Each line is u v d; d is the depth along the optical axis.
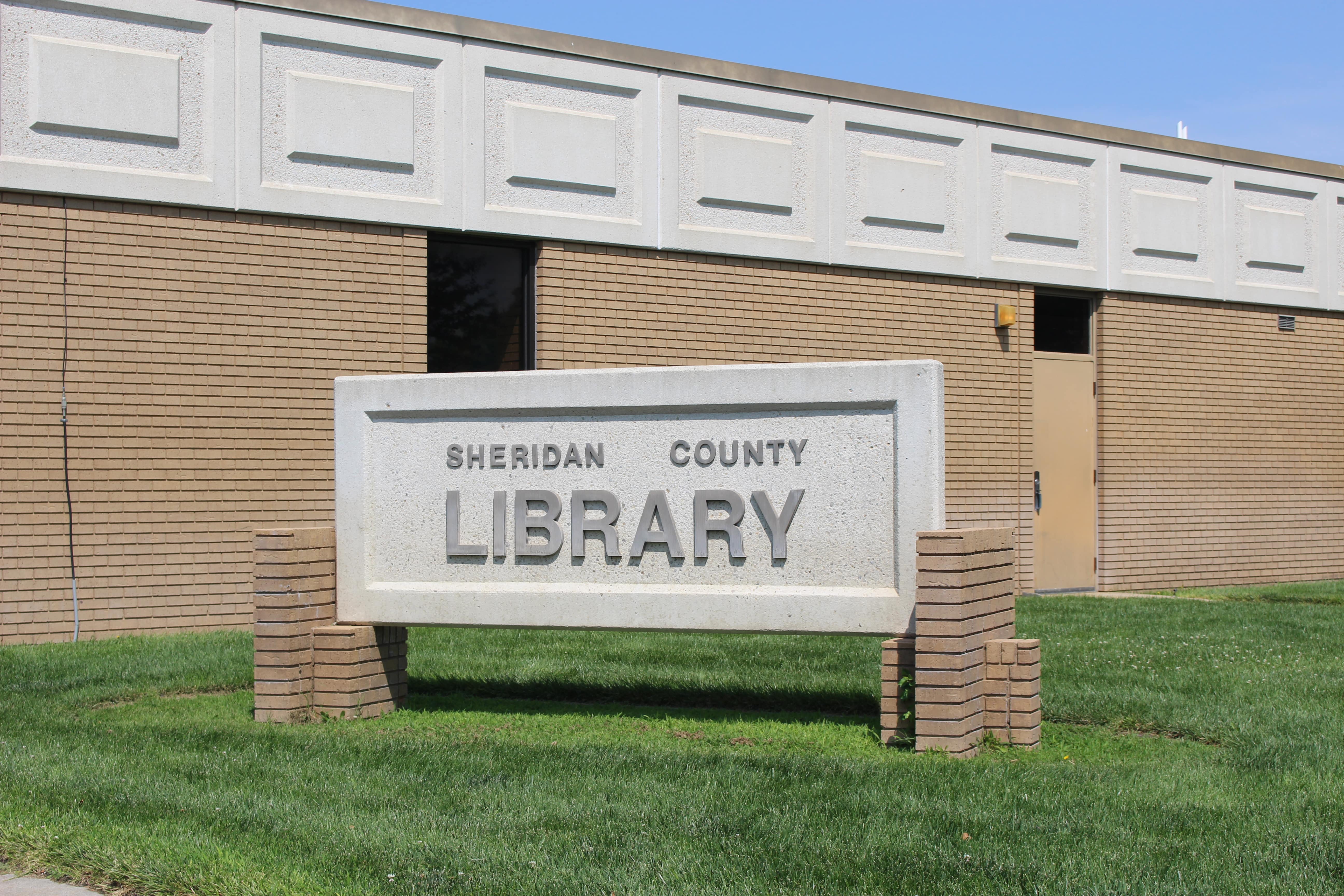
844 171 13.16
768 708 7.59
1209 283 15.59
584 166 11.83
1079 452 14.76
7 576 9.67
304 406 10.73
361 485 7.13
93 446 9.98
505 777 5.63
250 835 4.71
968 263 13.89
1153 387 15.20
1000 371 14.15
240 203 10.45
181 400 10.27
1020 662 6.33
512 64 11.52
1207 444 15.56
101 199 10.01
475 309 11.70
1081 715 7.09
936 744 6.12
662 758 5.96
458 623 6.95
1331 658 9.06
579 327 11.84
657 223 12.15
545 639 9.73
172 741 6.29
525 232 11.57
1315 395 16.45
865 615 6.40
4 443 9.70
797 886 4.18
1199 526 15.44
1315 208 16.52
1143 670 8.45
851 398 6.43
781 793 5.33
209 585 10.37
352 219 10.88
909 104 13.54
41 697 7.46
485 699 7.76
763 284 12.75
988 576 6.45
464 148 11.34
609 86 11.95
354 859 4.43
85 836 4.66
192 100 10.34
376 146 10.98
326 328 10.82
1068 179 14.65
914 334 13.59
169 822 4.85
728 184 12.50
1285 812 5.09
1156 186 15.30
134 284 10.13
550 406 6.87
